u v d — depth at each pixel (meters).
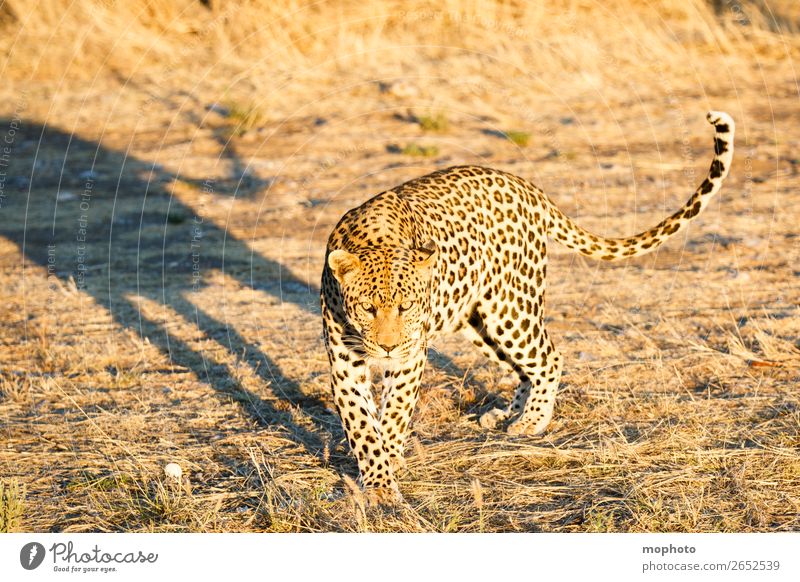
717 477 7.86
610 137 20.72
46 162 20.91
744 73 24.75
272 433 9.03
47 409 9.81
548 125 21.53
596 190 17.53
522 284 8.81
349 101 23.12
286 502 7.65
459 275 8.16
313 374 10.56
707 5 28.44
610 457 8.13
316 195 17.98
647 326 11.55
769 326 11.06
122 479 8.20
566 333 11.42
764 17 27.64
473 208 8.45
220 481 8.20
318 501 7.59
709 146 20.00
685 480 7.82
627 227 15.47
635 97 23.22
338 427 9.17
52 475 8.37
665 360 10.38
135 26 26.86
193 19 27.14
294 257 14.99
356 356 7.72
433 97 23.00
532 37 25.62
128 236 16.47
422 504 7.60
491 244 8.52
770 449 8.13
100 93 24.67
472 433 8.98
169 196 18.55
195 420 9.45
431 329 8.02
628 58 25.14
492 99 22.95
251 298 13.27
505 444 8.50
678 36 26.56
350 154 20.17
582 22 26.84
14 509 7.56
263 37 26.08
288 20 26.30
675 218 9.16
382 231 7.43
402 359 7.42
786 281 12.81
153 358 11.23
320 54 25.45
